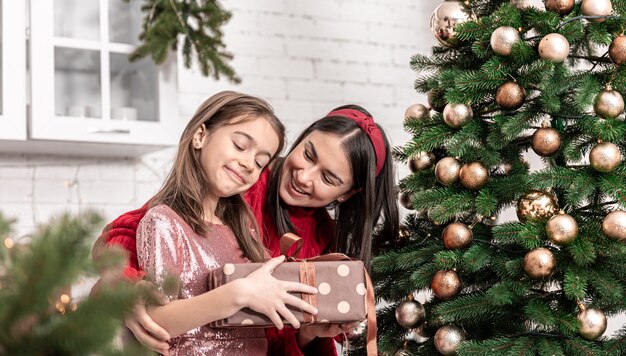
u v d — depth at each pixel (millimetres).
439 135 1664
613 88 1603
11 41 2031
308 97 2723
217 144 1405
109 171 2430
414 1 2939
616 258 1552
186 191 1394
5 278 573
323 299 1320
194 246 1356
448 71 1694
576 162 1646
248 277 1262
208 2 2230
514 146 1740
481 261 1575
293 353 1526
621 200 1492
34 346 546
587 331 1505
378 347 1784
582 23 1649
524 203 1581
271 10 2689
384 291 1837
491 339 1569
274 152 1485
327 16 2777
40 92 2049
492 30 1648
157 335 1225
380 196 1780
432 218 1612
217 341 1352
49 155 2350
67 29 2131
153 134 2184
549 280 1631
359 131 1688
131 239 1370
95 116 2137
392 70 2873
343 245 1790
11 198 2291
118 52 2180
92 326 550
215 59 2229
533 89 1656
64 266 556
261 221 1692
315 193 1679
